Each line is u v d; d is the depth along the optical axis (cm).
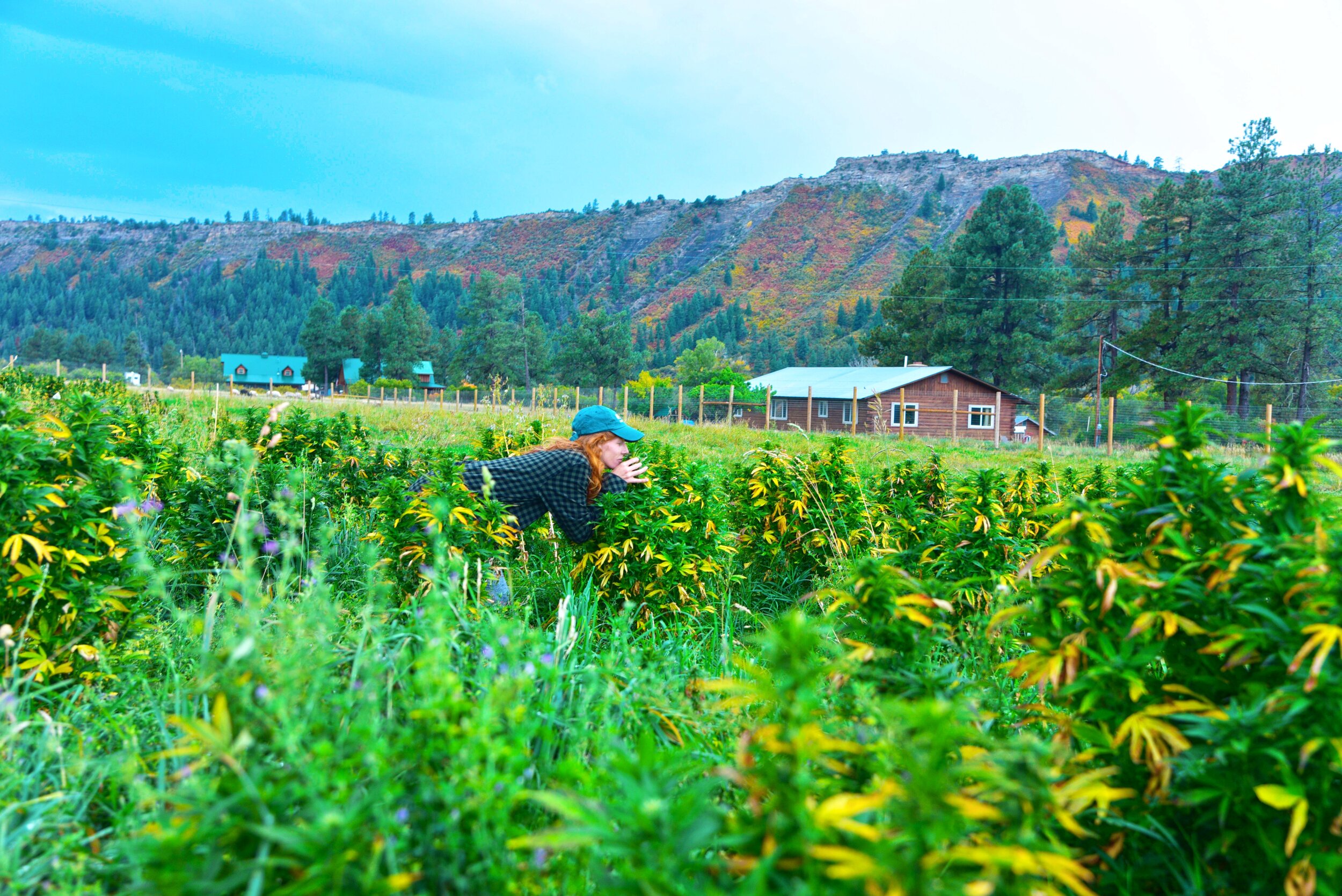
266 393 4672
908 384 4006
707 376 7225
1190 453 215
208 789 155
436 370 12412
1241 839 181
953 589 306
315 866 134
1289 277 4341
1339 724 159
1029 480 596
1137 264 5362
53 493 283
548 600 458
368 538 412
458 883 157
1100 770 167
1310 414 4228
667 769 162
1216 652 197
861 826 129
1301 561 176
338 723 198
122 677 288
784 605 550
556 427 1488
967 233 5656
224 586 266
